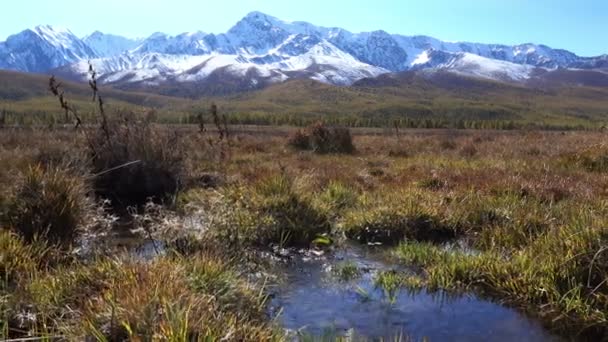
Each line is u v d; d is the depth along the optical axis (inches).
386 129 2409.0
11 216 248.7
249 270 234.7
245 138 976.9
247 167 496.1
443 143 797.9
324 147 721.6
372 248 276.1
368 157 645.3
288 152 689.6
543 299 196.7
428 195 339.9
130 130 419.5
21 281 187.0
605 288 187.6
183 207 345.4
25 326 161.9
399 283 217.9
